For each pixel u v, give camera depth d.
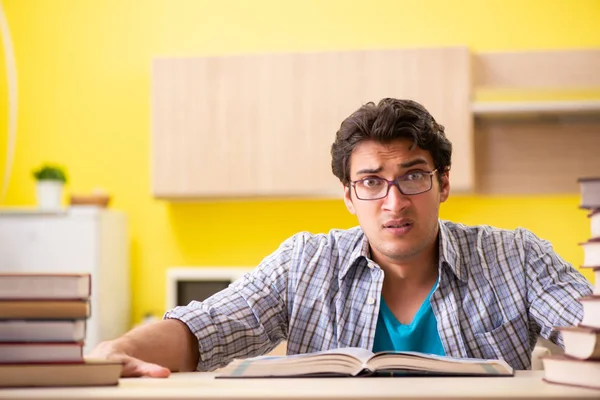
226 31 4.36
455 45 4.17
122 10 4.41
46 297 1.01
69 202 4.20
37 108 4.43
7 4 4.46
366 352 1.24
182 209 4.34
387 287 1.76
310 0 4.31
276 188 3.94
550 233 4.05
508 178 4.03
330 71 3.92
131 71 4.40
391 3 4.25
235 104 3.99
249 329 1.69
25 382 1.00
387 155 1.62
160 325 1.52
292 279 1.80
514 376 1.16
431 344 1.73
